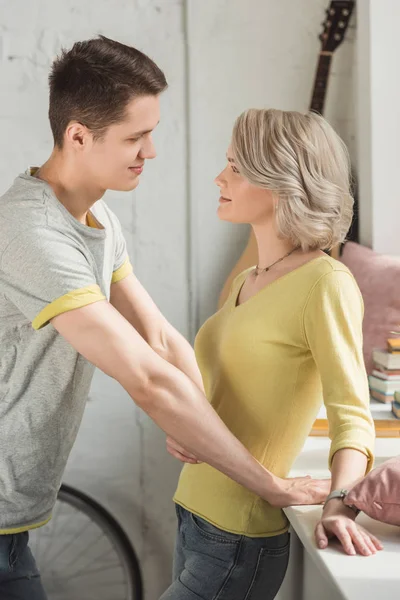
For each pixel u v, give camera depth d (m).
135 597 2.75
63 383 1.65
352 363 1.47
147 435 2.88
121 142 1.58
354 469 1.40
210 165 2.78
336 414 1.45
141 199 2.77
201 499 1.63
